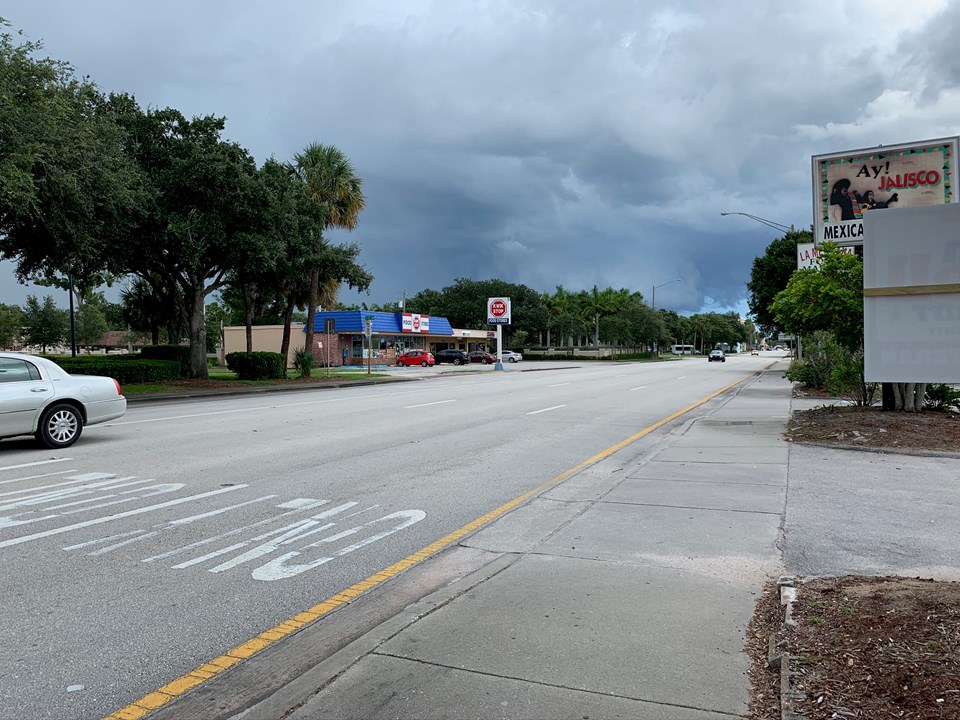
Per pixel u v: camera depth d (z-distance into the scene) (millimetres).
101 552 6047
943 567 5277
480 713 3311
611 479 9172
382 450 11547
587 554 5762
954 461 9617
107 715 3514
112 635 4418
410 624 4352
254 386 29781
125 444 12078
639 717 3250
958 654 3428
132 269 30250
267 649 4234
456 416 16828
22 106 18344
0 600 4969
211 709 3561
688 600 4711
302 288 38469
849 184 16922
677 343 158000
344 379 36719
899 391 13398
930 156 16172
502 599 4758
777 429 13469
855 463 9578
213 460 10508
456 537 6543
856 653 3584
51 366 11867
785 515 6902
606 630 4227
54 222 20203
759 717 3234
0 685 3793
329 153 37562
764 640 4066
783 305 14469
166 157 26969
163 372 30016
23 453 11109
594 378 37125
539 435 13492
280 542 6375
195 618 4688
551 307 110312
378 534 6645
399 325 69500
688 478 8781
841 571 5234
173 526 6863
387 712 3348
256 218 28031
